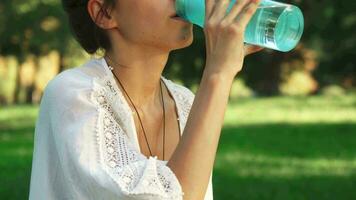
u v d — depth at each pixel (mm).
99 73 2631
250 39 2527
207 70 2424
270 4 2514
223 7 2426
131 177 2316
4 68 41281
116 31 2658
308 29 30000
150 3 2559
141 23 2580
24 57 31500
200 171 2348
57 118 2486
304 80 38688
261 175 11258
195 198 2340
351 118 18703
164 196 2289
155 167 2312
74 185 2404
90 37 2762
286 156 13164
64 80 2547
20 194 9586
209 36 2432
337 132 16328
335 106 21391
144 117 2719
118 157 2395
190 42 2623
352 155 13328
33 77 37594
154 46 2623
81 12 2736
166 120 2779
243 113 20000
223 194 9812
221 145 14352
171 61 29625
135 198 2283
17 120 20266
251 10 2404
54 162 2541
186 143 2365
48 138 2547
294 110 20516
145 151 2711
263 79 31625
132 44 2646
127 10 2590
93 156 2387
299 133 16156
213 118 2383
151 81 2699
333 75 31750
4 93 41562
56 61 41750
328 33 30078
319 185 10469
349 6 29234
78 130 2422
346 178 11039
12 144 14938
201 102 2396
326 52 31266
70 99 2488
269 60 31422
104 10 2631
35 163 2582
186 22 2570
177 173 2342
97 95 2527
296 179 10969
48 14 28922
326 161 12680
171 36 2584
